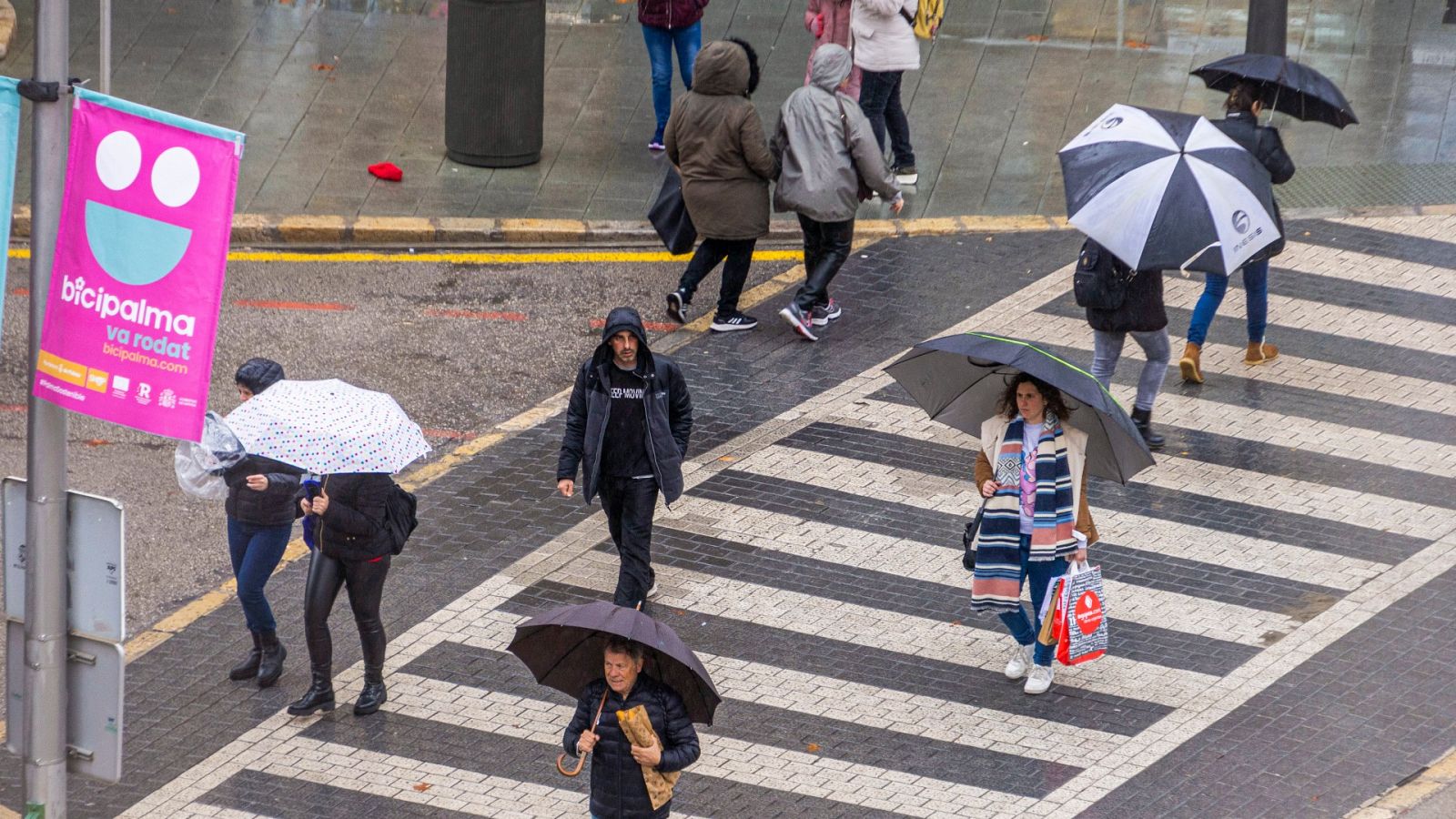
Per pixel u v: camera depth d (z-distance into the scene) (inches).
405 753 1105.4
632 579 1221.1
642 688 901.2
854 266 1833.2
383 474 1094.4
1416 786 1066.1
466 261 1846.7
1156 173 1295.5
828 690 1173.7
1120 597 1283.2
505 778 1082.1
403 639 1227.2
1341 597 1283.2
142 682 1175.6
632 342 1173.7
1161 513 1397.6
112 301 812.6
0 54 2148.1
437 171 2011.6
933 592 1296.8
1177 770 1089.4
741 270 1674.5
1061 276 1813.5
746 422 1534.2
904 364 1183.6
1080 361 1635.1
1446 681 1180.5
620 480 1211.2
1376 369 1632.6
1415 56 2284.7
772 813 1045.8
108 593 854.5
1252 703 1158.3
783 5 2404.0
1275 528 1378.0
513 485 1438.2
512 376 1619.1
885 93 1934.1
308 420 1064.8
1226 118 1519.4
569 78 2241.6
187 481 1142.3
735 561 1328.7
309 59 2244.1
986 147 2081.7
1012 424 1141.1
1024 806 1053.8
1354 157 2065.7
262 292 1754.4
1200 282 1804.9
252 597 1146.0
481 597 1279.5
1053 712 1153.4
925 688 1178.6
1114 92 2197.3
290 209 1900.8
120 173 802.2
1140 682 1184.8
